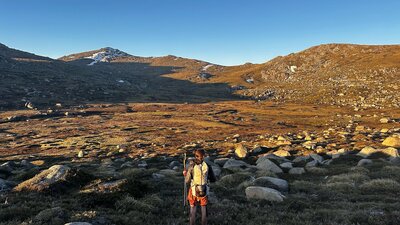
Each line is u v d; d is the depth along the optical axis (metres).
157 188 19.62
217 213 13.30
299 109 141.38
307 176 26.30
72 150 62.78
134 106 162.50
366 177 22.27
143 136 81.38
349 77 198.25
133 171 25.73
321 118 112.31
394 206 13.93
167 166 37.03
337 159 33.12
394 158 29.45
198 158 10.98
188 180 10.97
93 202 14.30
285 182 20.00
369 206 14.50
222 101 195.38
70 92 193.50
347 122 98.06
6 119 112.75
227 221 12.20
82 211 12.62
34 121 112.38
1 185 17.81
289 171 28.06
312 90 190.62
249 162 38.66
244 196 17.56
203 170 10.82
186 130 92.00
